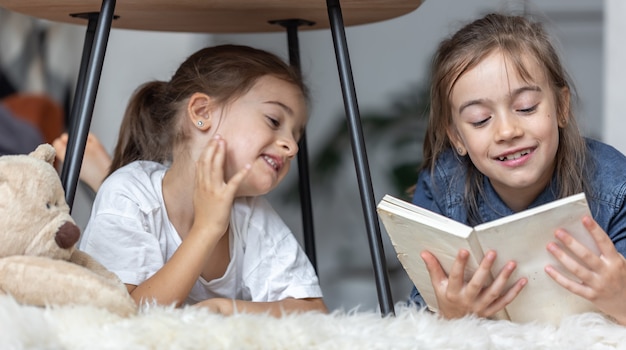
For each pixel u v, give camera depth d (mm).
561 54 1146
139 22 1203
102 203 1065
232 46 1172
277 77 1106
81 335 735
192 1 1051
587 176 1109
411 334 836
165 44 2635
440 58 1147
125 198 1060
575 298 934
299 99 1121
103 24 954
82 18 1186
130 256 1035
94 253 1041
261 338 759
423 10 3273
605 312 917
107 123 2646
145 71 2637
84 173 1407
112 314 780
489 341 840
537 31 1105
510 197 1151
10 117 2273
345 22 1224
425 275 992
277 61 1144
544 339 896
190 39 2641
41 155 849
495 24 1105
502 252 899
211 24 1226
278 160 1092
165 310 823
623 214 1076
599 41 3154
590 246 889
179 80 1152
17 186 793
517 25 1099
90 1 1062
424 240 930
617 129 1834
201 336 741
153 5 1074
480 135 1068
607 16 1837
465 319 886
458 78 1077
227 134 1074
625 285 888
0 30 2471
